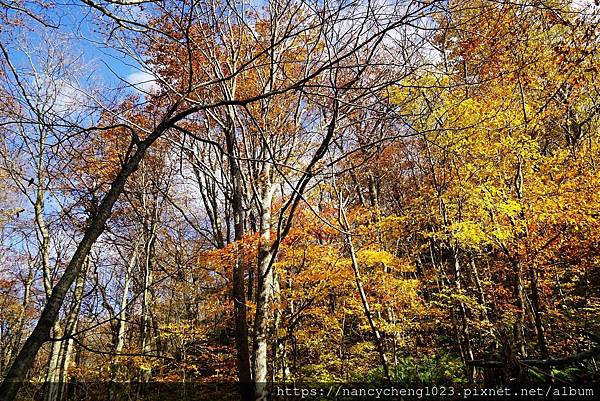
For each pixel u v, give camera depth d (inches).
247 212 406.3
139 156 110.1
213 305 498.6
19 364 75.9
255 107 398.0
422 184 559.8
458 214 440.5
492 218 422.6
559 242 418.0
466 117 388.8
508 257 429.4
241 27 364.8
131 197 673.6
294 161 390.9
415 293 467.8
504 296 490.6
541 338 393.1
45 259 502.0
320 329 458.3
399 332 469.1
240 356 338.0
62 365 558.9
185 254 740.0
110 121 350.0
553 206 401.4
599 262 434.9
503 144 405.1
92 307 646.5
